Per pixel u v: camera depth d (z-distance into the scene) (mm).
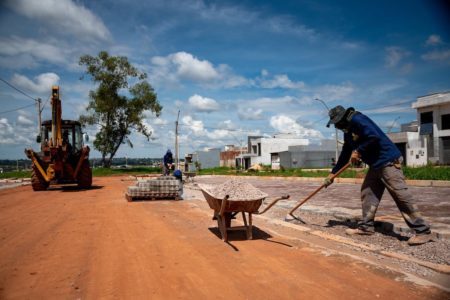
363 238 6160
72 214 9430
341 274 4258
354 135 5988
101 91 45719
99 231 7012
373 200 6207
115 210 10156
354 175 21828
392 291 3721
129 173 43719
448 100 33188
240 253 5266
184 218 8594
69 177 18141
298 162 51156
